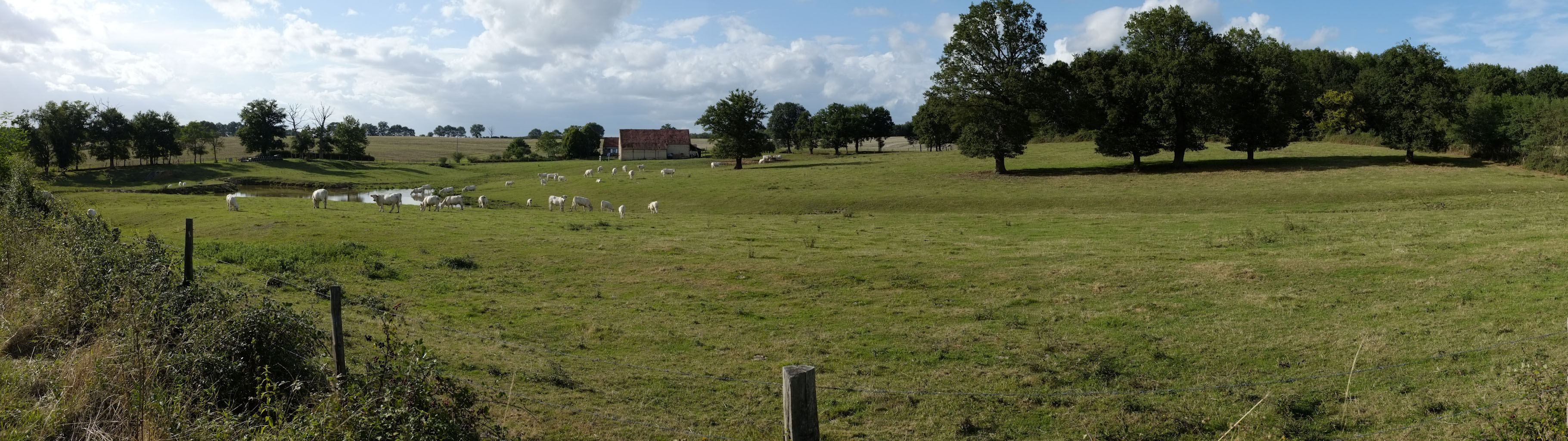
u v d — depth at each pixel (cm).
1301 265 2116
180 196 5366
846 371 1307
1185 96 5875
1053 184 5653
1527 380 899
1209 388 1163
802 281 2131
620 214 4184
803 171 7500
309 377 889
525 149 14175
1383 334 1405
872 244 2888
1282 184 5062
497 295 1936
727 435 1009
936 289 1997
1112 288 1945
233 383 855
